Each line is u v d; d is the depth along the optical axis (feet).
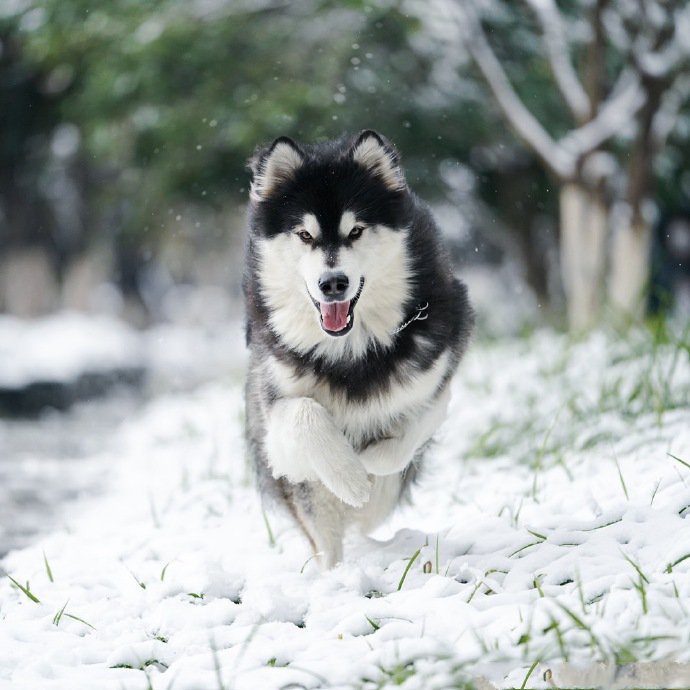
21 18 62.95
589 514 18.31
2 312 105.40
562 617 13.61
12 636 15.37
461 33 47.50
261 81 55.62
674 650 12.50
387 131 56.49
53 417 51.80
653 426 23.06
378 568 16.75
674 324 34.42
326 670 12.98
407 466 19.26
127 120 59.67
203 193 56.95
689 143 61.21
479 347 42.86
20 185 83.20
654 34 45.27
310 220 17.65
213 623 15.33
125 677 13.60
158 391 63.36
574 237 48.01
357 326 17.70
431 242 18.75
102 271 111.34
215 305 151.94
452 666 12.65
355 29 55.67
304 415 17.22
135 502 26.66
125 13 55.88
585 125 47.21
